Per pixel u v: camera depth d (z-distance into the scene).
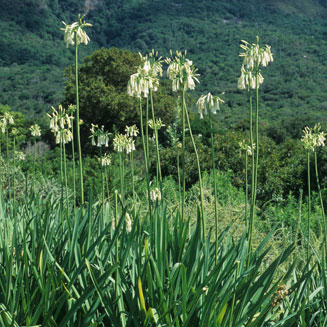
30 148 21.42
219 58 92.06
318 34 120.00
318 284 2.97
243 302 2.19
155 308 2.27
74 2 143.88
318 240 3.87
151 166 12.45
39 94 63.78
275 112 57.16
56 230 3.15
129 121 23.33
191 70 2.61
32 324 2.17
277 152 12.74
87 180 8.93
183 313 2.12
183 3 149.38
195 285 2.40
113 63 25.19
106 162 4.26
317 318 2.72
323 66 85.94
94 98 23.33
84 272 2.45
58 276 2.46
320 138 3.45
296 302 2.59
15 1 121.94
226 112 53.03
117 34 132.50
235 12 148.62
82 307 2.33
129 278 2.65
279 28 130.88
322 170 10.34
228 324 2.17
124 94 23.73
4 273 2.59
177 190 7.74
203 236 2.66
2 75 78.38
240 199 8.09
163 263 2.47
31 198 3.88
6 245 2.68
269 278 2.26
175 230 2.73
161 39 118.81
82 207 2.93
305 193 10.30
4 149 14.49
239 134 12.93
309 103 63.78
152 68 2.87
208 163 11.66
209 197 6.10
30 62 92.94
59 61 93.94
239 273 2.52
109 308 2.21
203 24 129.88
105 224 3.16
